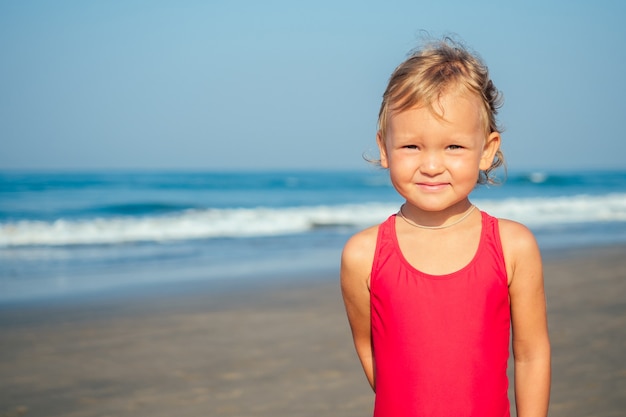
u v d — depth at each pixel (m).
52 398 4.22
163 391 4.30
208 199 30.86
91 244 13.80
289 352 5.14
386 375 1.87
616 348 4.98
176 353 5.19
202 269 10.00
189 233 15.99
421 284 1.83
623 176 60.28
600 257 10.66
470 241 1.86
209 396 4.17
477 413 1.78
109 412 3.95
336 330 5.85
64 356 5.17
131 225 16.11
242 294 7.70
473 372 1.79
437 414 1.79
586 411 3.70
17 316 6.64
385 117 1.90
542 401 1.88
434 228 1.89
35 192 31.00
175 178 50.19
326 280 8.72
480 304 1.80
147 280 8.94
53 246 13.47
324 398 4.09
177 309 6.88
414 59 1.84
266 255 11.82
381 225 1.97
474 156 1.80
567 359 4.70
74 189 33.66
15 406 4.09
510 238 1.85
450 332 1.80
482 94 1.82
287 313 6.60
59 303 7.30
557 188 40.00
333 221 18.66
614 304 6.69
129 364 4.92
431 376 1.80
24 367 4.89
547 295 7.25
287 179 51.62
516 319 1.89
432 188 1.79
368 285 1.94
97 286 8.47
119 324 6.23
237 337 5.65
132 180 43.59
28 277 9.40
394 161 1.83
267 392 4.21
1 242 13.91
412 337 1.82
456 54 1.84
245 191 36.31
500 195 34.47
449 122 1.75
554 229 16.86
